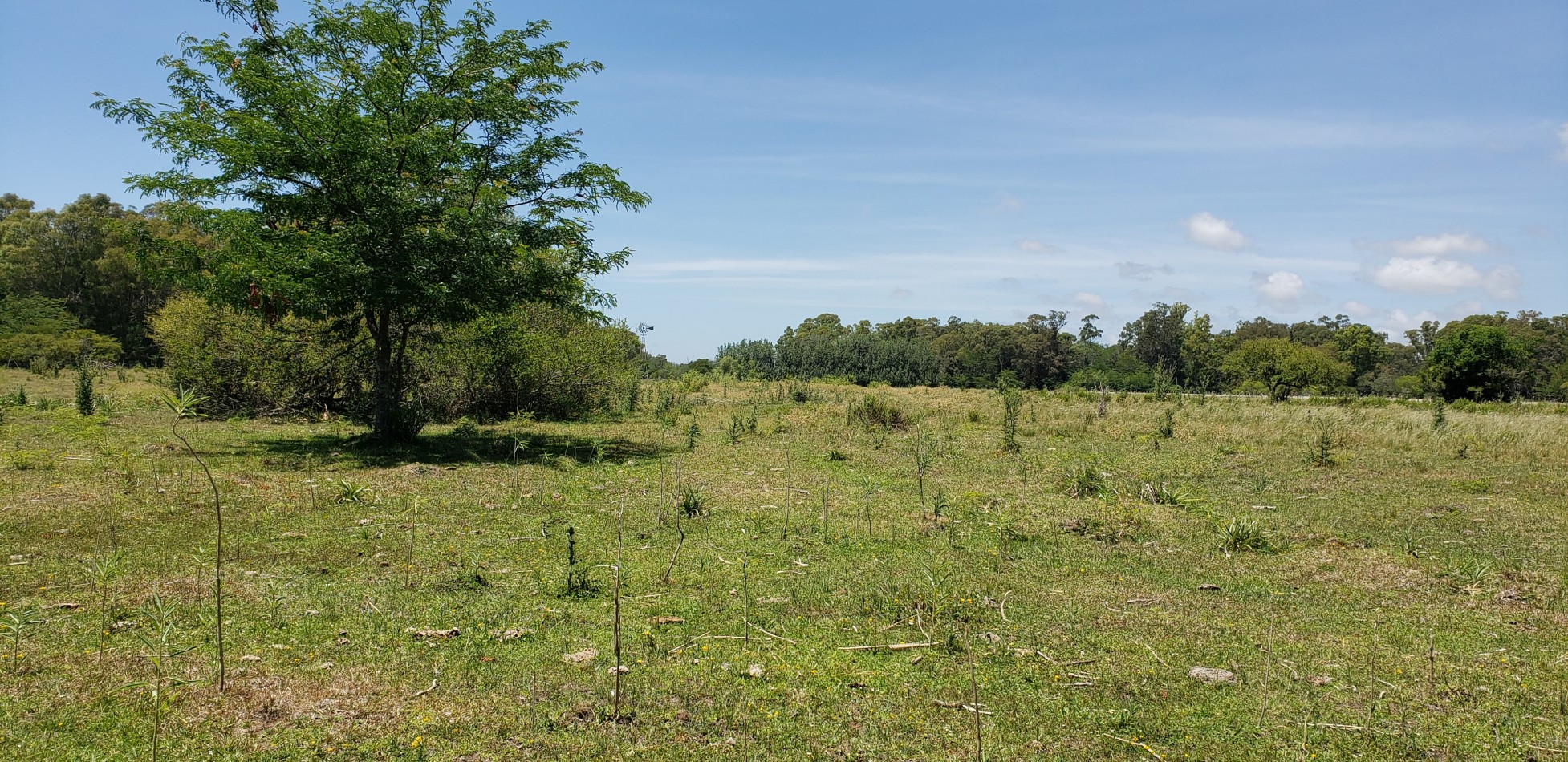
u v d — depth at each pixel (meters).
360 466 11.69
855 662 4.98
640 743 3.85
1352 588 6.60
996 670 4.88
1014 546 7.87
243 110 12.30
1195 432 17.58
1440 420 17.62
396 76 12.67
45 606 5.29
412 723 3.92
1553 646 5.29
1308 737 4.05
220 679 4.19
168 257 12.70
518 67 13.66
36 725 3.71
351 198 12.47
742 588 6.36
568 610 5.74
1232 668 4.92
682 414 22.02
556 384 21.12
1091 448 15.47
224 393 18.55
